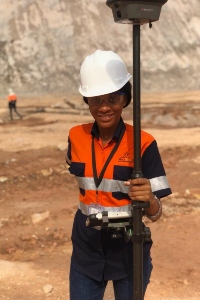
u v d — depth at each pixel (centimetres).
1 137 1755
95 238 265
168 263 561
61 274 526
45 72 6234
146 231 244
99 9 7062
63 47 6538
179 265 554
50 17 6806
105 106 252
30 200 884
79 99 4469
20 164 1205
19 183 1027
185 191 891
